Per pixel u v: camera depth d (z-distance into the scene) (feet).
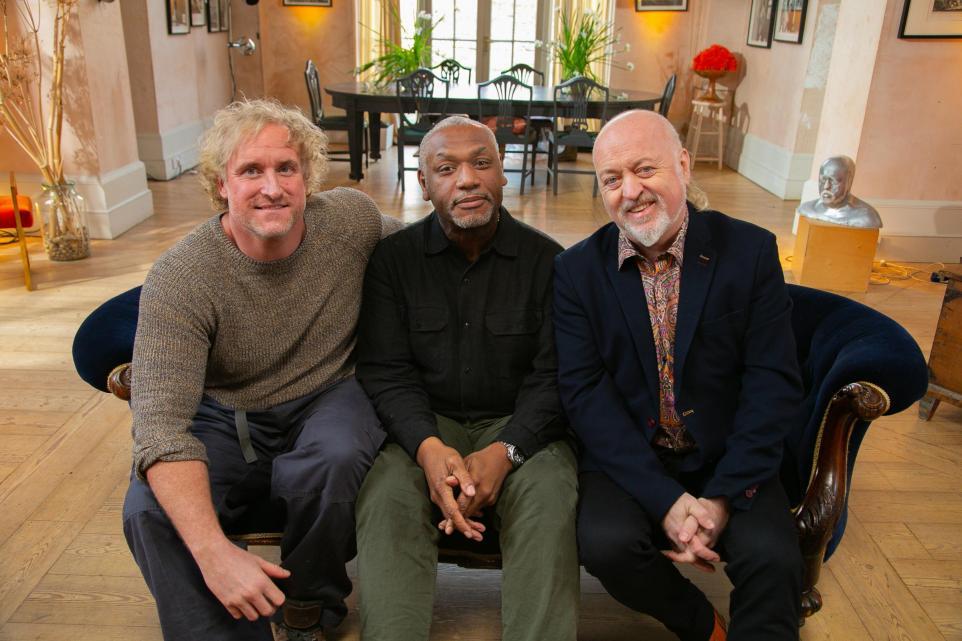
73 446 8.54
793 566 4.86
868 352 5.25
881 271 15.55
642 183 5.14
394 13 26.78
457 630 6.11
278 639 5.77
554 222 18.84
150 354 5.22
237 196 5.24
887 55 16.05
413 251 6.00
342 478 5.26
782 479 5.79
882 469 8.53
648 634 6.07
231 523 5.64
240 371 5.74
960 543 7.27
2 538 7.00
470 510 5.22
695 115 27.09
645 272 5.53
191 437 5.03
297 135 5.43
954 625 6.21
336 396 5.83
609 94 22.81
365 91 21.97
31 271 14.17
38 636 5.91
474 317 5.89
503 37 27.71
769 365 5.30
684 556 5.02
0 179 16.35
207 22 24.41
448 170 5.57
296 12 26.37
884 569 6.87
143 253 15.39
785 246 17.35
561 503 5.22
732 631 4.98
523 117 21.88
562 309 5.70
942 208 16.90
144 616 6.15
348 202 6.14
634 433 5.42
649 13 26.84
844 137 17.28
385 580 5.00
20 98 14.53
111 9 16.34
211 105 25.20
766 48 24.03
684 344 5.32
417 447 5.50
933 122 16.44
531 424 5.57
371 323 5.98
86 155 15.87
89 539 7.04
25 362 10.53
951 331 9.29
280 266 5.57
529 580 5.01
